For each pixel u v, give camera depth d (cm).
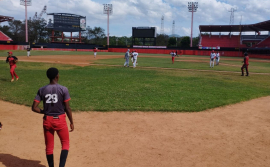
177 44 11194
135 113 894
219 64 3500
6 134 673
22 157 543
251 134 702
